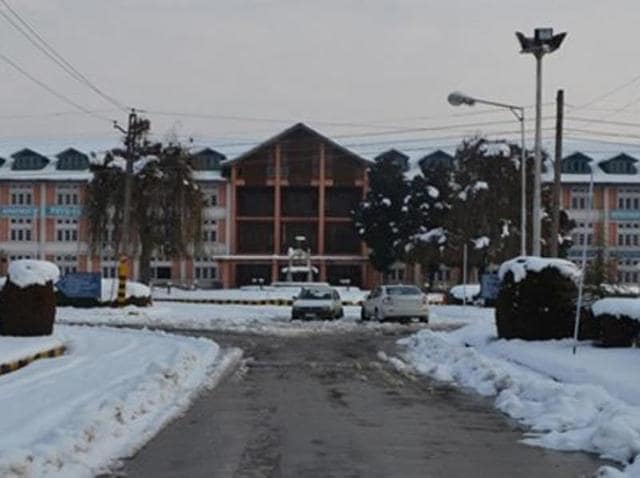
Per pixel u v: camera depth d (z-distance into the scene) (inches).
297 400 677.3
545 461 462.0
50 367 842.8
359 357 1036.5
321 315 1845.5
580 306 969.5
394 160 3617.1
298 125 3713.1
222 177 3779.5
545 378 771.4
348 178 3730.3
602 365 799.7
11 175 3769.7
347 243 3764.8
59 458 428.1
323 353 1086.4
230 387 749.3
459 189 2780.5
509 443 509.7
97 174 2588.6
